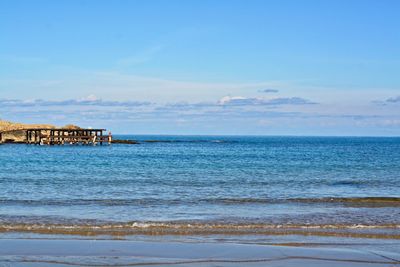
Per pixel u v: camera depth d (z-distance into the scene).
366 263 11.07
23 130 117.81
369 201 22.02
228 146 126.75
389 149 106.69
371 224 16.08
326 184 30.44
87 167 45.00
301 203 21.33
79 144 117.19
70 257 11.36
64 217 17.08
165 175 36.38
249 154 78.12
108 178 33.47
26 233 14.14
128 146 116.62
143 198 22.81
